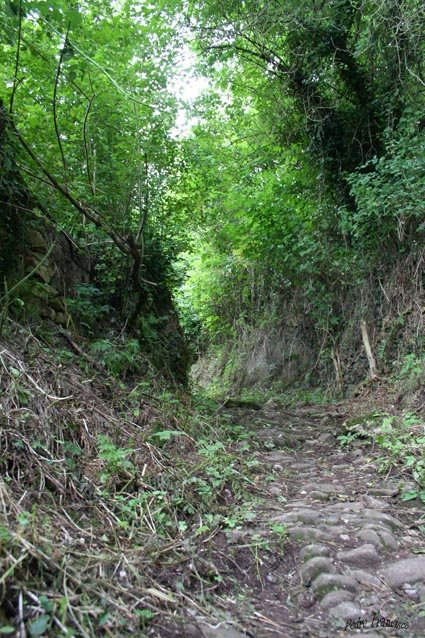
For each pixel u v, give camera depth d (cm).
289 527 257
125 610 166
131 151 554
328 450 451
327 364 859
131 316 602
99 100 511
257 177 922
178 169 647
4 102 477
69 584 167
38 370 319
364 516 276
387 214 612
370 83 712
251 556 231
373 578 214
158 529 235
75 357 404
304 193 847
